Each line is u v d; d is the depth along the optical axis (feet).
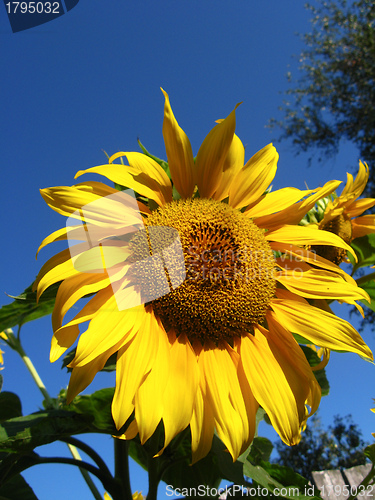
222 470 1.14
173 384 1.01
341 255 1.55
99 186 1.16
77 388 0.94
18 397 1.45
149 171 1.23
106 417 1.34
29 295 1.22
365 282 1.55
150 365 0.99
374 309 1.57
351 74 8.96
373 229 1.56
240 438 1.00
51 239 1.05
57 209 1.09
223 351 1.14
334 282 1.24
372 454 1.26
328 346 1.14
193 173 1.25
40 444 1.11
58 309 1.00
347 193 1.53
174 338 1.12
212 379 1.07
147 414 0.93
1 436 1.11
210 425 1.00
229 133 1.24
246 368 1.12
